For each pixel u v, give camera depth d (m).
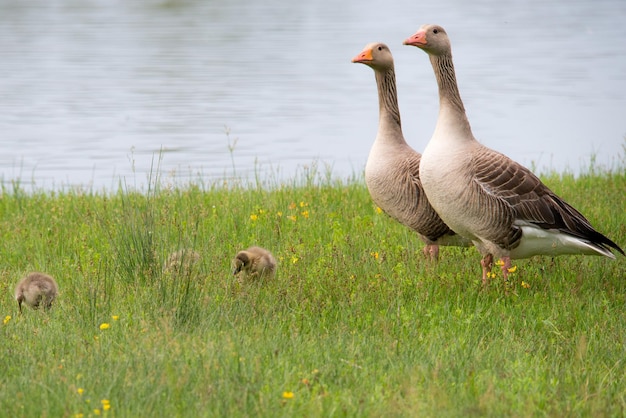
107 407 7.87
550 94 40.22
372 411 8.07
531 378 8.93
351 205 17.91
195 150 29.97
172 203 17.08
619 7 78.88
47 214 16.88
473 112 36.34
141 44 57.25
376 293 11.96
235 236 15.10
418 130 33.03
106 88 42.22
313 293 11.91
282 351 9.50
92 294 11.50
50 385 8.55
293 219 15.98
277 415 7.99
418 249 14.66
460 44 57.91
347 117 35.88
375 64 14.36
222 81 44.34
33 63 49.28
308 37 61.53
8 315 11.05
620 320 10.99
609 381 9.00
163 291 11.11
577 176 23.30
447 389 8.66
